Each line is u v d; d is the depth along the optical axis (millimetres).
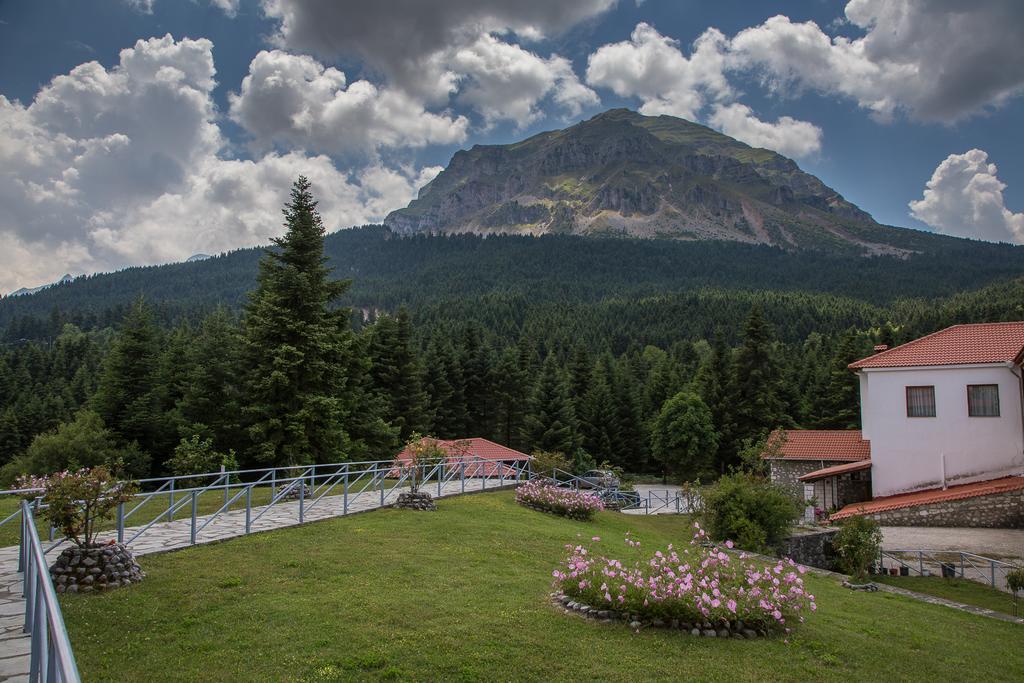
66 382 83938
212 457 29109
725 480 21469
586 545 15320
